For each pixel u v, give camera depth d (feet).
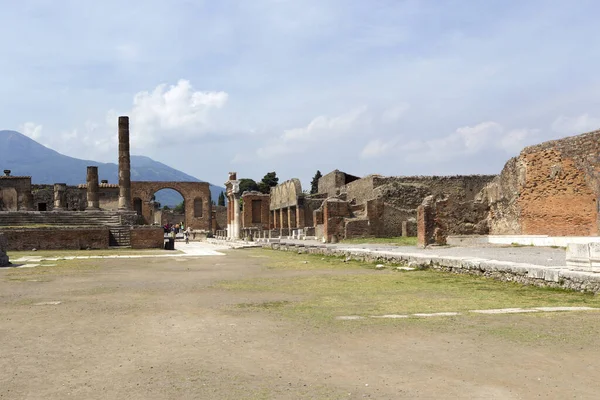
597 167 92.89
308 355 23.22
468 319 30.91
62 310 35.83
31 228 122.42
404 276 56.54
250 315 33.35
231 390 18.61
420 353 23.34
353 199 188.85
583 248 42.06
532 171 107.55
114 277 59.93
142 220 261.65
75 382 19.67
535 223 106.73
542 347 24.07
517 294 40.88
